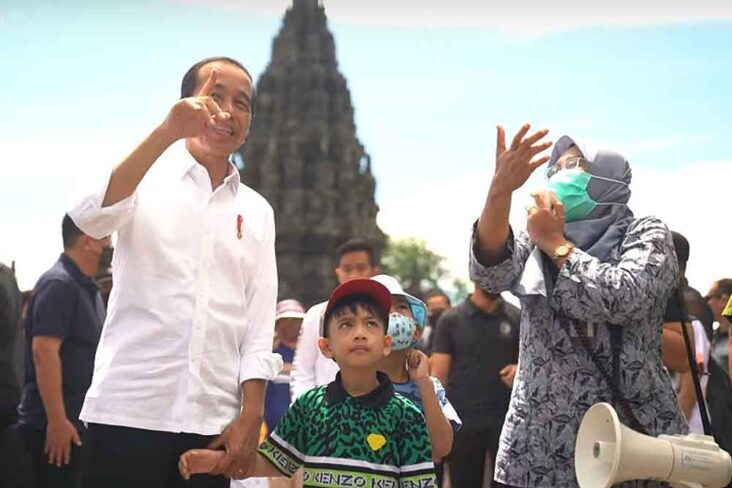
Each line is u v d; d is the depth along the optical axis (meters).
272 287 4.88
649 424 4.57
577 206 4.84
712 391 7.17
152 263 4.46
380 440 4.44
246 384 4.66
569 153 5.01
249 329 4.79
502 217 4.61
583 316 4.49
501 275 4.74
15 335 6.52
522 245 4.98
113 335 4.49
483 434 9.53
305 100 55.84
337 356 4.56
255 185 55.31
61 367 7.45
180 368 4.42
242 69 4.80
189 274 4.50
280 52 57.25
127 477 4.37
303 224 53.62
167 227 4.49
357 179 56.75
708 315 8.28
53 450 7.30
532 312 4.73
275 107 56.38
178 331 4.43
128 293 4.46
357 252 9.02
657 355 4.71
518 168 4.51
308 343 7.32
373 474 4.41
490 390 9.57
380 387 4.56
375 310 4.59
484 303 9.67
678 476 4.21
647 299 4.47
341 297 4.61
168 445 4.42
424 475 4.45
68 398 7.50
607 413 4.22
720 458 4.26
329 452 4.47
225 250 4.60
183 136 4.23
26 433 7.61
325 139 55.09
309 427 4.57
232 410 4.63
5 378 6.44
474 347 9.61
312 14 57.97
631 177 4.95
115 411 4.37
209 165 4.70
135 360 4.41
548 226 4.59
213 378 4.52
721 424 7.04
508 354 9.65
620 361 4.57
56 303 7.37
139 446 4.38
